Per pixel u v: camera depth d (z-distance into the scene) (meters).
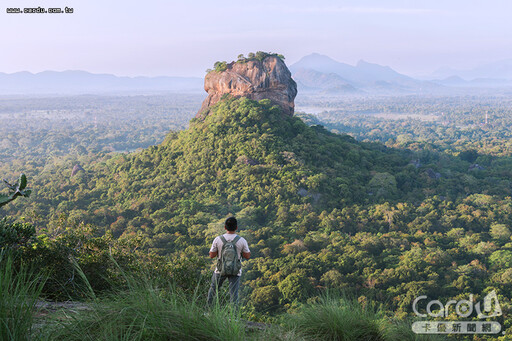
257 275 50.97
